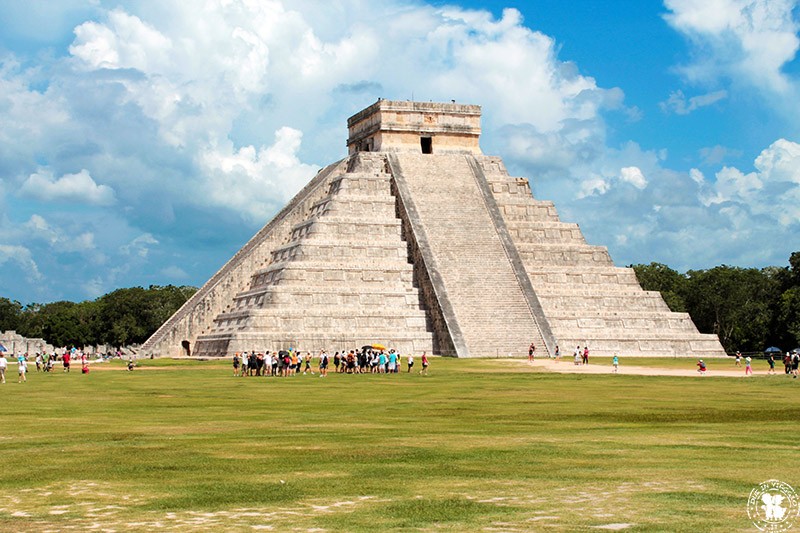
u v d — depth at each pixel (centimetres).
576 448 2709
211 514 1855
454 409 4162
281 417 3772
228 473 2294
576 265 12431
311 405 4428
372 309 11238
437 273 11238
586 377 6975
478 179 12612
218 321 12106
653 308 12244
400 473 2291
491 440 2909
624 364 9350
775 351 11338
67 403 4588
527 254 12250
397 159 12675
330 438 2978
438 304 10931
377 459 2503
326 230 11681
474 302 10994
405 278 11575
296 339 10800
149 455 2589
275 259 12231
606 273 12394
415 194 12181
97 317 18588
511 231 12450
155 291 18625
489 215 12081
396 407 4294
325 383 6425
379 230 11881
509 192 13000
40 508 1912
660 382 6344
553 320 11631
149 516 1839
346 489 2092
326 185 12900
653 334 11894
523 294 11162
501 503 1938
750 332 14800
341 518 1814
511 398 4859
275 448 2725
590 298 12025
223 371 8444
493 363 9138
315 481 2186
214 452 2644
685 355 11938
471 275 11281
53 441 2905
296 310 11000
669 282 18000
